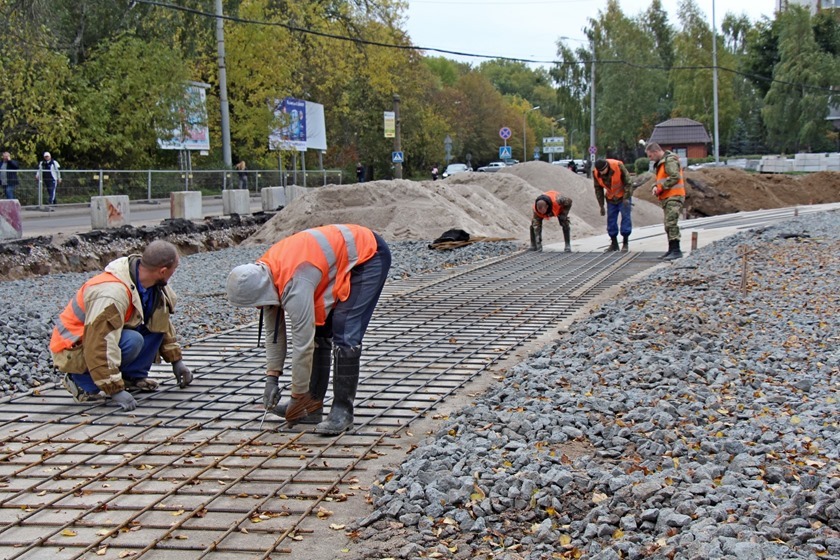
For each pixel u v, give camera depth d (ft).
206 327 30.27
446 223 60.34
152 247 20.04
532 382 20.12
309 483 15.31
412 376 22.70
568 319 30.76
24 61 76.33
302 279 16.57
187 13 103.76
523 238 62.03
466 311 32.60
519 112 319.88
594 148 168.76
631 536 11.97
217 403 20.61
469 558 11.95
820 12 209.26
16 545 13.05
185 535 13.32
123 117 93.61
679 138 203.00
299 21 129.90
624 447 15.83
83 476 15.84
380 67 142.82
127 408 19.85
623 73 196.24
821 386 19.15
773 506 12.48
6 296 38.19
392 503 13.70
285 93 118.83
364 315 17.62
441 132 203.41
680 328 24.82
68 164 96.68
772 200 100.58
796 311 27.20
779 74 187.93
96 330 19.36
